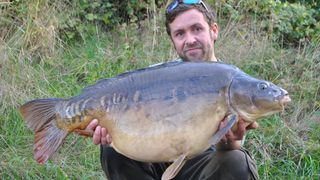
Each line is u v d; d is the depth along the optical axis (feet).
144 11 9.01
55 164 6.00
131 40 8.21
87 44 8.12
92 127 3.89
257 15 8.77
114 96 3.85
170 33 4.69
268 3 8.80
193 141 3.72
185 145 3.73
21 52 7.32
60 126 3.95
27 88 6.93
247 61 7.82
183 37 4.59
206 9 4.61
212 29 4.66
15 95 6.71
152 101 3.76
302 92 7.37
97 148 6.27
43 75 7.18
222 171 4.46
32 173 5.88
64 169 6.00
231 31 8.31
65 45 8.05
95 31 8.39
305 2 9.98
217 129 3.74
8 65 7.07
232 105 3.71
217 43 7.98
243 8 8.73
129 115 3.80
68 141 6.35
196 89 3.72
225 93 3.71
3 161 6.01
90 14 8.53
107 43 8.21
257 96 3.65
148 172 4.64
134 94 3.81
